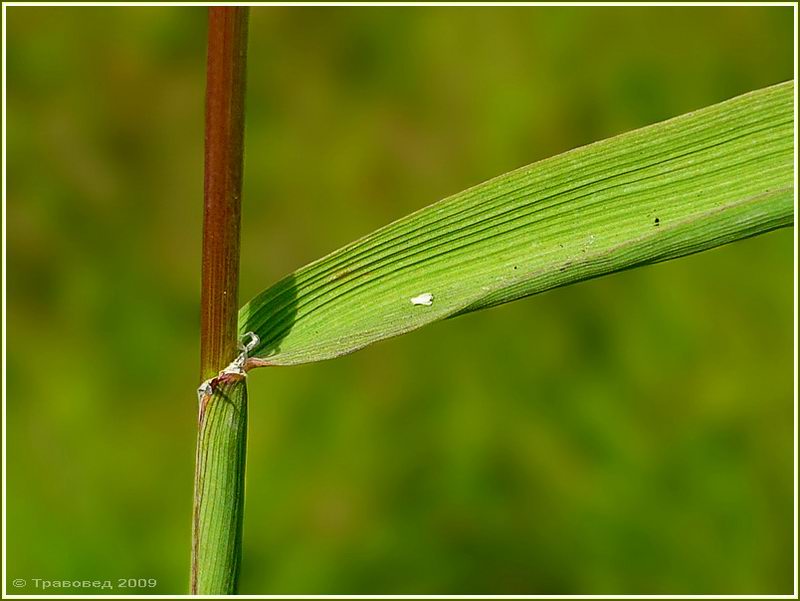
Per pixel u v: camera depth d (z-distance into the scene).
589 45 0.36
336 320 0.22
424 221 0.22
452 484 0.32
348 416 0.32
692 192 0.21
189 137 0.36
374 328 0.22
